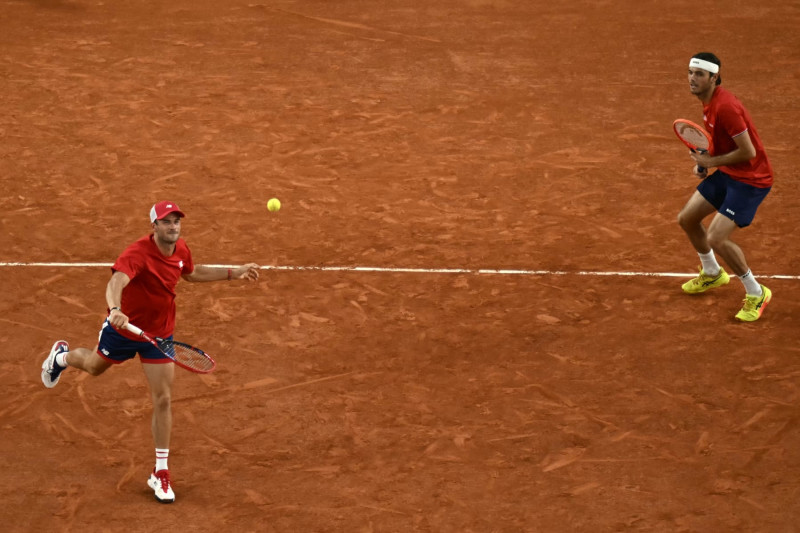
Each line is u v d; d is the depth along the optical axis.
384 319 37.69
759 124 58.31
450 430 31.05
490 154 54.06
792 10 78.69
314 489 28.31
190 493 28.14
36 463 29.41
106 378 33.84
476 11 79.25
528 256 42.75
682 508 27.28
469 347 35.78
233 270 29.84
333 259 42.50
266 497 27.97
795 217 46.56
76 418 31.62
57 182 50.03
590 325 37.19
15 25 74.31
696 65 34.72
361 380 33.81
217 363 34.75
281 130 57.00
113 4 79.56
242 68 66.75
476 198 48.78
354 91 63.12
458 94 62.81
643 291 39.69
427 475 28.91
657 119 58.91
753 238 44.38
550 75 66.12
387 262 42.22
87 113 59.03
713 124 35.19
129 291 27.66
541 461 29.48
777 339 36.00
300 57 69.00
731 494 27.81
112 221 45.88
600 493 27.97
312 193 49.16
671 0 81.44
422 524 26.77
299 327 37.09
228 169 51.84
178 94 62.12
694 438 30.44
